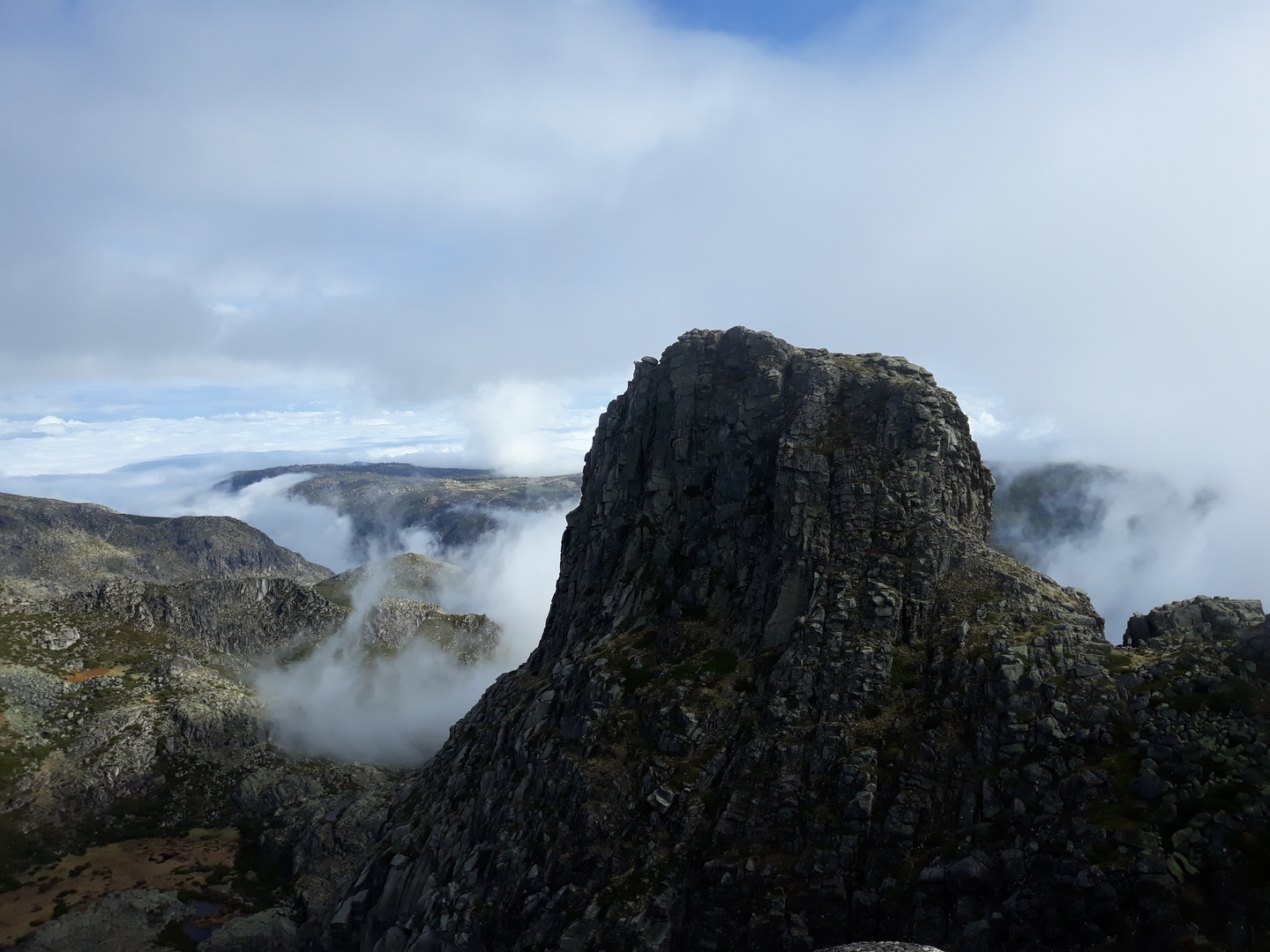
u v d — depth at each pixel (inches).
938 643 2942.9
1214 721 2288.4
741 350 4249.5
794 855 2573.8
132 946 5354.3
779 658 3174.2
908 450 3531.0
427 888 3489.2
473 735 4426.7
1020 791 2391.7
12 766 7854.3
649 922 2618.1
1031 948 2065.7
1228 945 1866.4
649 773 3002.0
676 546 4052.7
